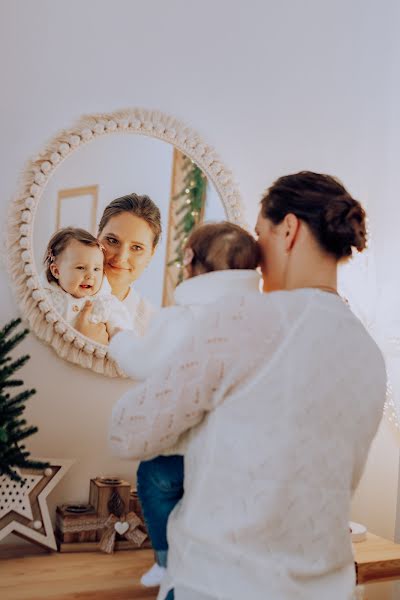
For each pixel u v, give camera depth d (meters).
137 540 1.93
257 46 2.26
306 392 1.01
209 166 2.15
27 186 1.94
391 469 2.44
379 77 2.44
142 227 2.07
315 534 1.01
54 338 1.96
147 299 2.09
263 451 0.99
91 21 2.03
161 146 2.10
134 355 1.33
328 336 1.04
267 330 1.02
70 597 1.57
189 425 1.03
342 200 1.11
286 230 1.14
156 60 2.11
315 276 1.13
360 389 1.06
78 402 2.03
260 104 2.26
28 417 1.97
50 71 1.98
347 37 2.39
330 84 2.37
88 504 2.01
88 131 2.00
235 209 2.19
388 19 2.45
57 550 1.88
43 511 1.86
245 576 0.98
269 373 1.01
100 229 2.02
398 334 2.30
